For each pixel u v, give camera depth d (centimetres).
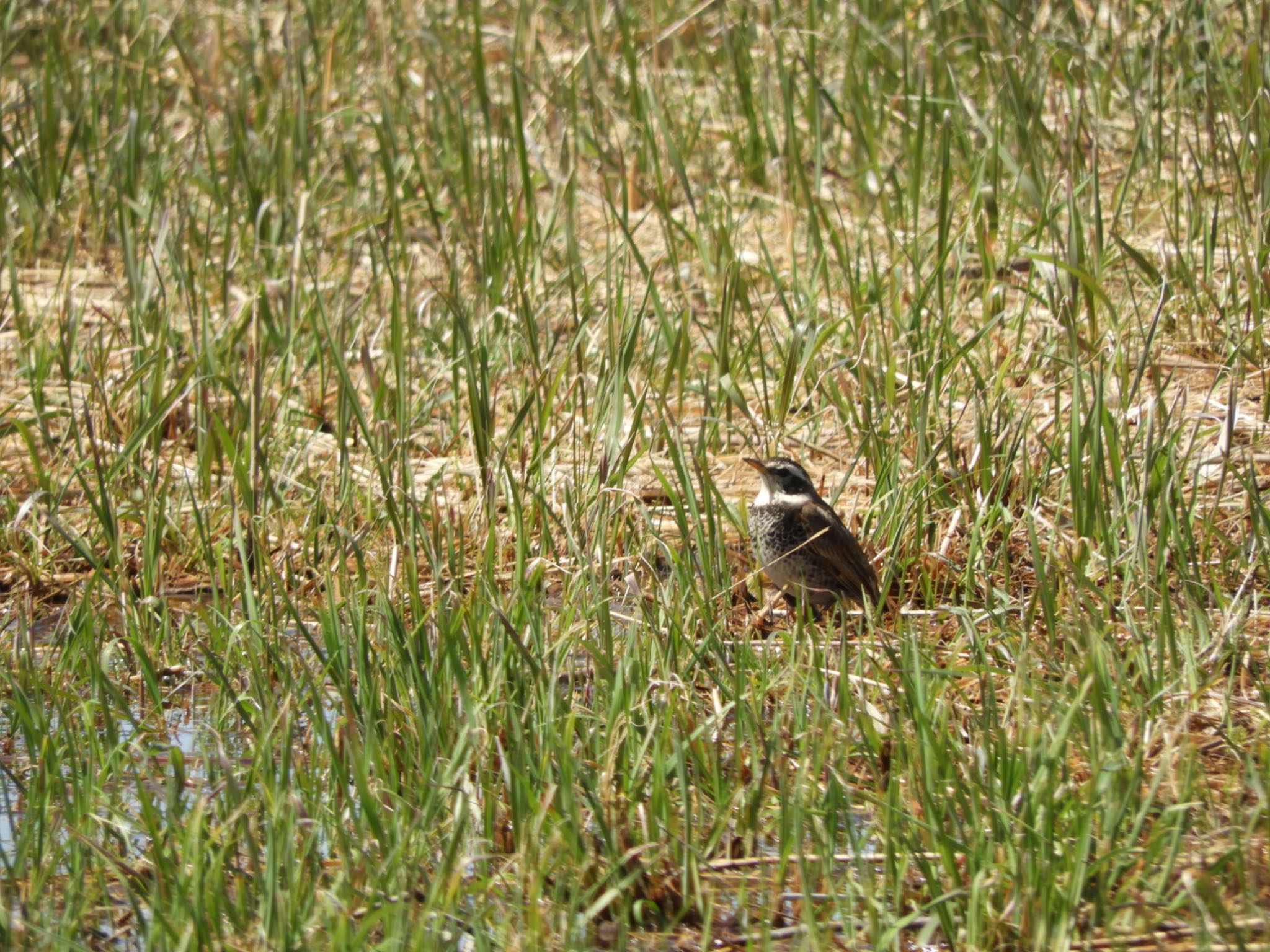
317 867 766
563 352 1449
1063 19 1858
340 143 1919
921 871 746
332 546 1163
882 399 1320
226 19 2372
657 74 1873
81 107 1925
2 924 694
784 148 1812
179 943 686
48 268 1747
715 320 1510
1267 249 1432
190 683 1016
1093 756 780
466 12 2230
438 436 1362
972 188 1606
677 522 1152
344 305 1455
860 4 2028
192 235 1709
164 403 1212
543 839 788
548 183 1873
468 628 950
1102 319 1427
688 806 772
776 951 730
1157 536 1088
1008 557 1066
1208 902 697
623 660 884
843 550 1068
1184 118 1772
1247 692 929
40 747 880
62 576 1184
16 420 1267
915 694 844
